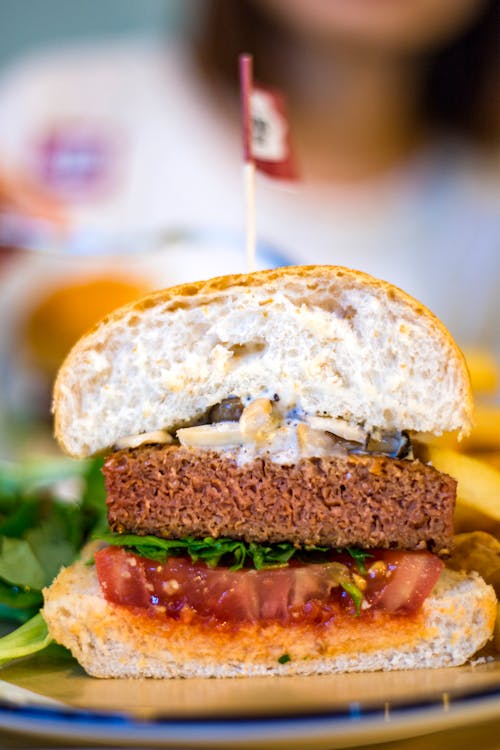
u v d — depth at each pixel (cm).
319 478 37
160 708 33
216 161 106
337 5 100
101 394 38
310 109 105
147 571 37
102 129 106
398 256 108
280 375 38
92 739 31
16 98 106
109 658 37
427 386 37
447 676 36
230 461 37
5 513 48
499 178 108
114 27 107
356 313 37
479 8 102
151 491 37
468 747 33
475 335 108
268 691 35
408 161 108
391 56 103
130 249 101
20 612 42
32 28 107
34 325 97
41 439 85
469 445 43
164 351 38
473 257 108
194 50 105
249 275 37
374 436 37
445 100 106
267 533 37
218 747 31
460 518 40
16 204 104
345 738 30
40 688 35
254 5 102
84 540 43
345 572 37
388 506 36
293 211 106
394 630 37
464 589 37
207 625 37
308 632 37
